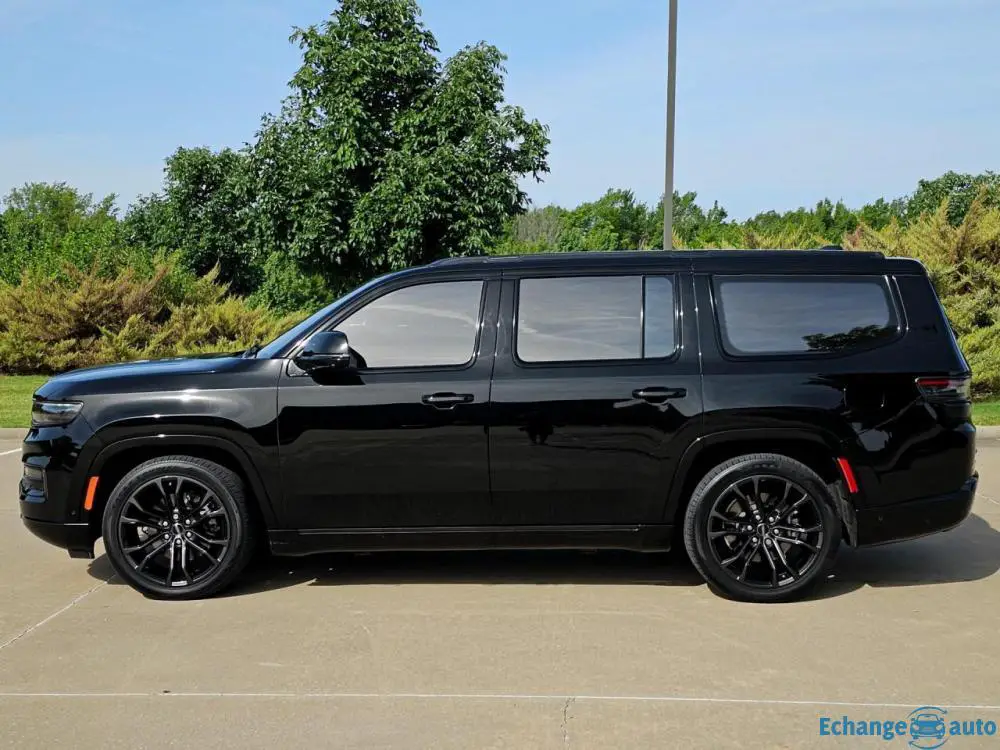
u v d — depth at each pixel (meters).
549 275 5.35
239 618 4.95
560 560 6.04
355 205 16.86
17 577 5.80
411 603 5.17
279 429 5.20
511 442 5.14
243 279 34.88
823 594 5.29
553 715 3.73
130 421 5.22
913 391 5.15
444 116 16.81
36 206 55.62
